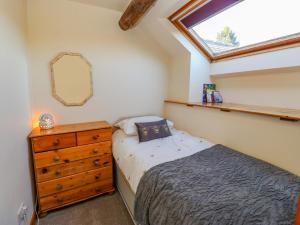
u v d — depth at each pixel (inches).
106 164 78.7
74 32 79.9
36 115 76.0
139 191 54.2
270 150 59.9
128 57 95.6
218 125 79.0
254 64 74.2
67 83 80.8
